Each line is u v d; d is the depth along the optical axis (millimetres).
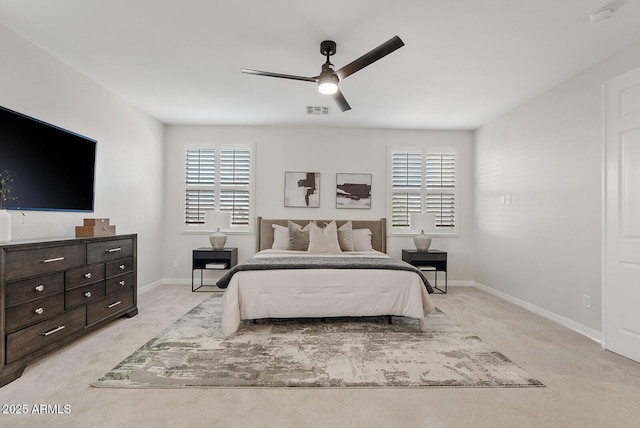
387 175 5211
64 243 2477
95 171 3443
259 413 1756
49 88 2838
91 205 3355
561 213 3338
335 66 3029
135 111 4246
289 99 3959
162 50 2787
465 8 2178
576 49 2693
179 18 2324
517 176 4090
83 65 3068
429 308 3186
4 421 1653
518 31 2443
